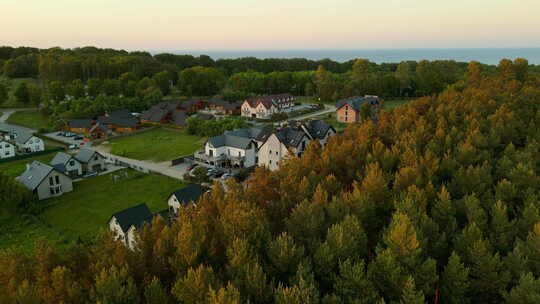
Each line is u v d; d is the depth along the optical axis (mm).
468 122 56781
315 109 142500
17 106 143250
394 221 27875
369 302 22984
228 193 39656
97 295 22828
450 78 162500
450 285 24516
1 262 26328
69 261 28203
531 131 52906
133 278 25734
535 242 25750
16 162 84062
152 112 122500
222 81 197750
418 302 21734
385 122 62781
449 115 60281
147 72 191375
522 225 29828
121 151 90625
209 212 35688
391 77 160625
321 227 30562
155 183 68625
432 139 49156
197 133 107125
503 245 28391
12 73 187125
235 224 29094
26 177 65875
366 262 28469
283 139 72188
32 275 26625
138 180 70312
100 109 125938
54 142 101562
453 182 38000
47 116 126688
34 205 57094
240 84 185875
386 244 27141
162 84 170875
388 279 23969
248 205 32375
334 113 136250
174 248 28719
